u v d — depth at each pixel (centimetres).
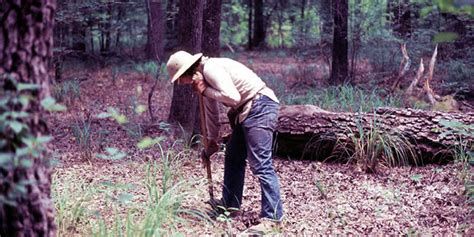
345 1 1079
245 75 402
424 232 391
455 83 934
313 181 530
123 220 396
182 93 745
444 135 545
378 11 1096
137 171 546
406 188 505
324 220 427
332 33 1159
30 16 259
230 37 2084
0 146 238
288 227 410
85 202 423
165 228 377
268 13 2120
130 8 1437
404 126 576
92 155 605
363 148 566
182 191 464
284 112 609
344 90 876
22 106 255
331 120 591
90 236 351
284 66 1486
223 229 407
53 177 486
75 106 920
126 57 1550
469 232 390
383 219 426
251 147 405
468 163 520
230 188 438
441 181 520
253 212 449
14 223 263
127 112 855
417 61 1102
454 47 1121
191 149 620
